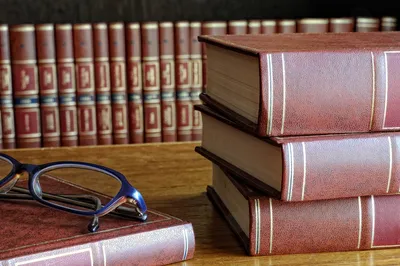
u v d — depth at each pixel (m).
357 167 0.50
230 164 0.59
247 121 0.52
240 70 0.54
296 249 0.52
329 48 0.51
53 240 0.45
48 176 0.65
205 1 1.78
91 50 1.48
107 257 0.46
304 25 1.55
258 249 0.52
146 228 0.48
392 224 0.53
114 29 1.48
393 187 0.51
